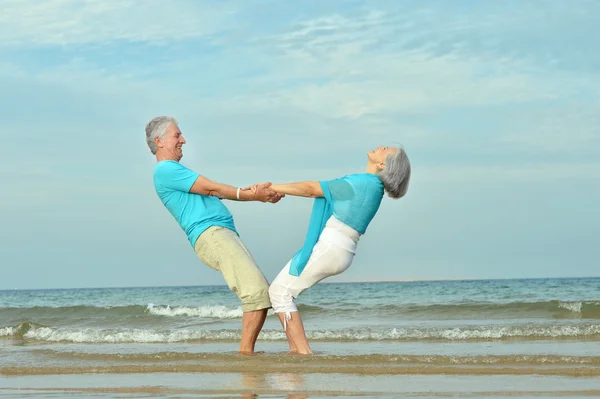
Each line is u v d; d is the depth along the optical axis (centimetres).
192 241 590
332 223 553
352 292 3269
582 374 454
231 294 3077
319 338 820
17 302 3388
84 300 3325
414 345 721
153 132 605
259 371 491
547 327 827
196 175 585
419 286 4203
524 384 410
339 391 390
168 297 3064
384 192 564
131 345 782
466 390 388
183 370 505
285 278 565
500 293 2742
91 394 404
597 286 3391
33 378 491
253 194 568
